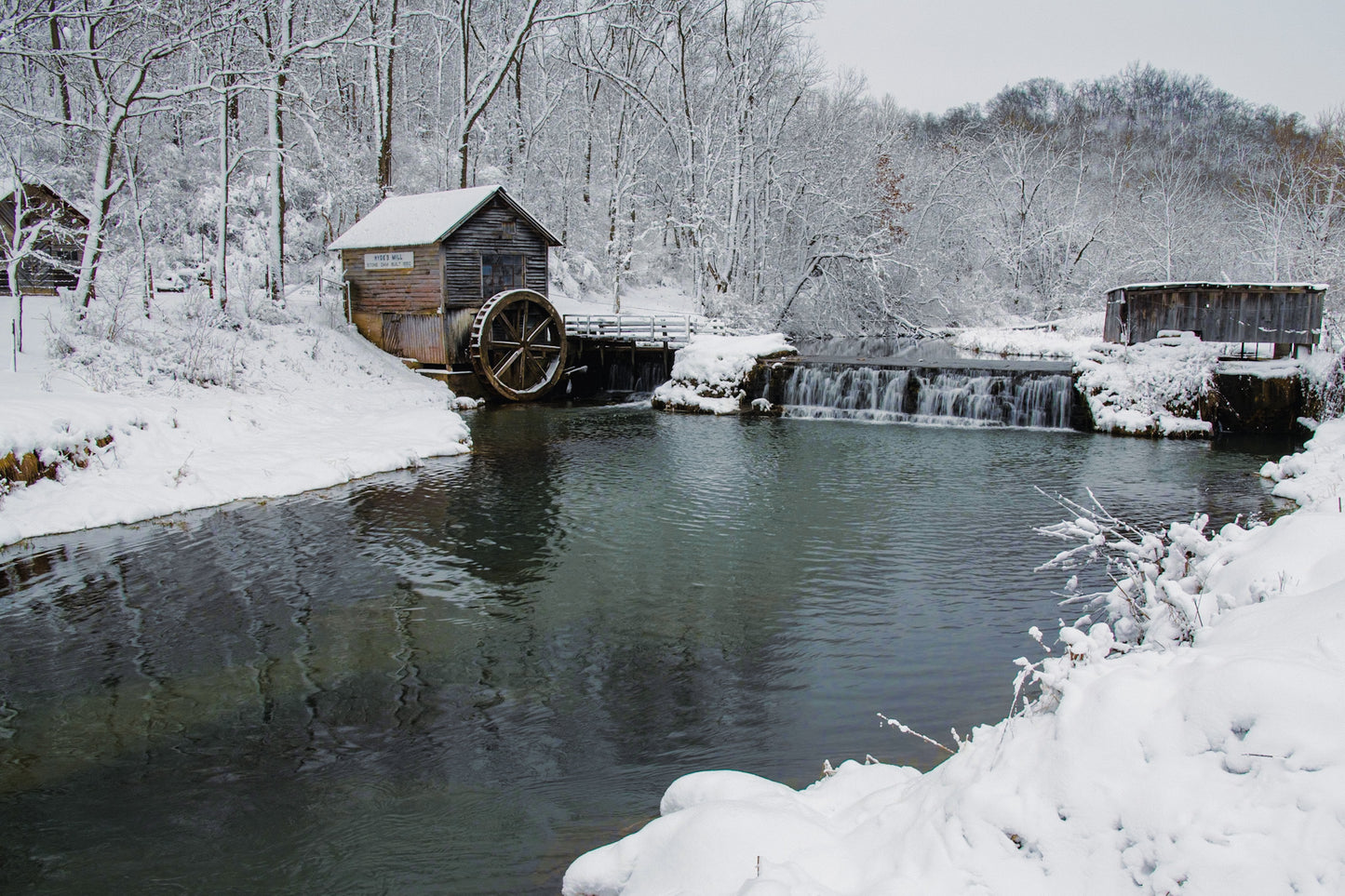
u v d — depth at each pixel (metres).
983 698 7.02
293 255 32.44
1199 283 20.95
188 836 5.29
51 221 18.16
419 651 8.20
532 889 4.64
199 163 31.94
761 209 40.66
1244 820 2.67
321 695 7.28
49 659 8.04
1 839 5.31
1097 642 4.02
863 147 41.97
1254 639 3.58
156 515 12.68
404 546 11.51
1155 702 3.19
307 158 32.62
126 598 9.59
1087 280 46.31
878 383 23.41
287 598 9.62
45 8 17.42
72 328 17.69
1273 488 14.44
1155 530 11.93
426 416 19.73
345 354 23.94
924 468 16.47
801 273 38.78
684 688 7.37
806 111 41.84
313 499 13.88
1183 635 4.31
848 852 3.41
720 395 24.84
